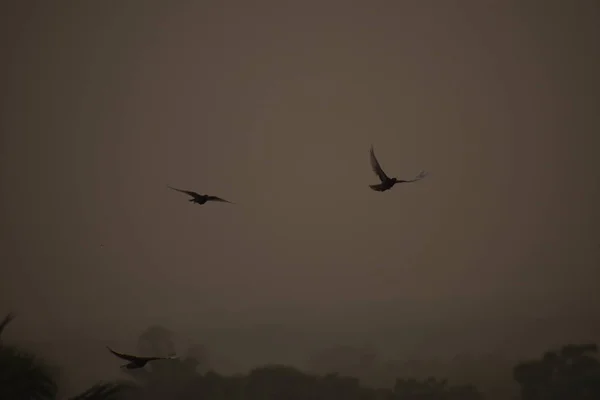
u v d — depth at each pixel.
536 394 40.97
